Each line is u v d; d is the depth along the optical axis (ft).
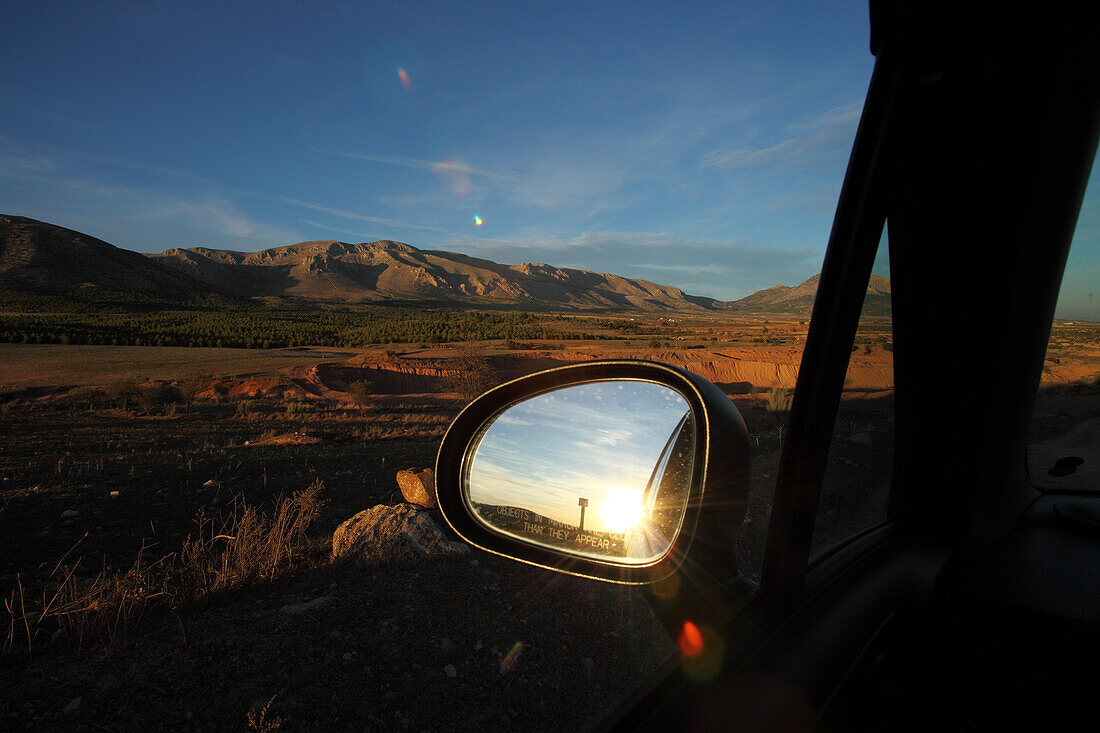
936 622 4.74
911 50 3.63
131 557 20.18
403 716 10.67
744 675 3.70
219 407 110.73
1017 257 4.91
